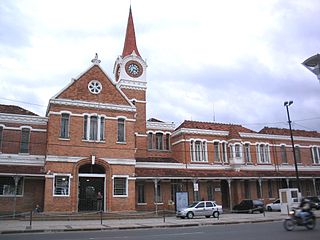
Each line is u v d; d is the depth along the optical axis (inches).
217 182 1659.7
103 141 1285.7
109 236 665.0
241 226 873.5
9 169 1182.3
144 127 1721.2
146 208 1465.3
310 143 2018.9
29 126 1419.8
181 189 1573.6
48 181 1173.7
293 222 714.8
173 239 592.4
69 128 1245.7
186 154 1654.8
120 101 1359.5
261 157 1846.7
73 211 1182.3
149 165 1524.4
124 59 1795.0
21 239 613.3
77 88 1295.5
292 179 1792.6
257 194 1753.2
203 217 1238.9
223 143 1777.8
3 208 1203.9
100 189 1272.1
